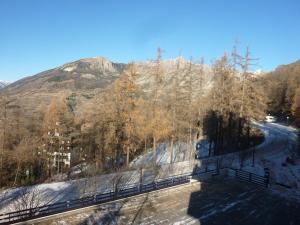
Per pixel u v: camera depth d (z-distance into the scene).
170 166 33.88
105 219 19.11
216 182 28.69
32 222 17.67
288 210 22.94
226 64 38.56
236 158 38.00
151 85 36.38
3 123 41.25
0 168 38.81
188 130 41.84
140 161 39.62
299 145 44.06
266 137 53.19
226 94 38.41
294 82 75.69
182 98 37.00
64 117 46.38
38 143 45.00
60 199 22.41
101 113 37.84
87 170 30.75
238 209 22.58
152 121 35.72
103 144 37.22
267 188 27.67
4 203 21.31
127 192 23.05
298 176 31.92
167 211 21.19
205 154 42.78
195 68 38.12
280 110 82.44
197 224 19.66
